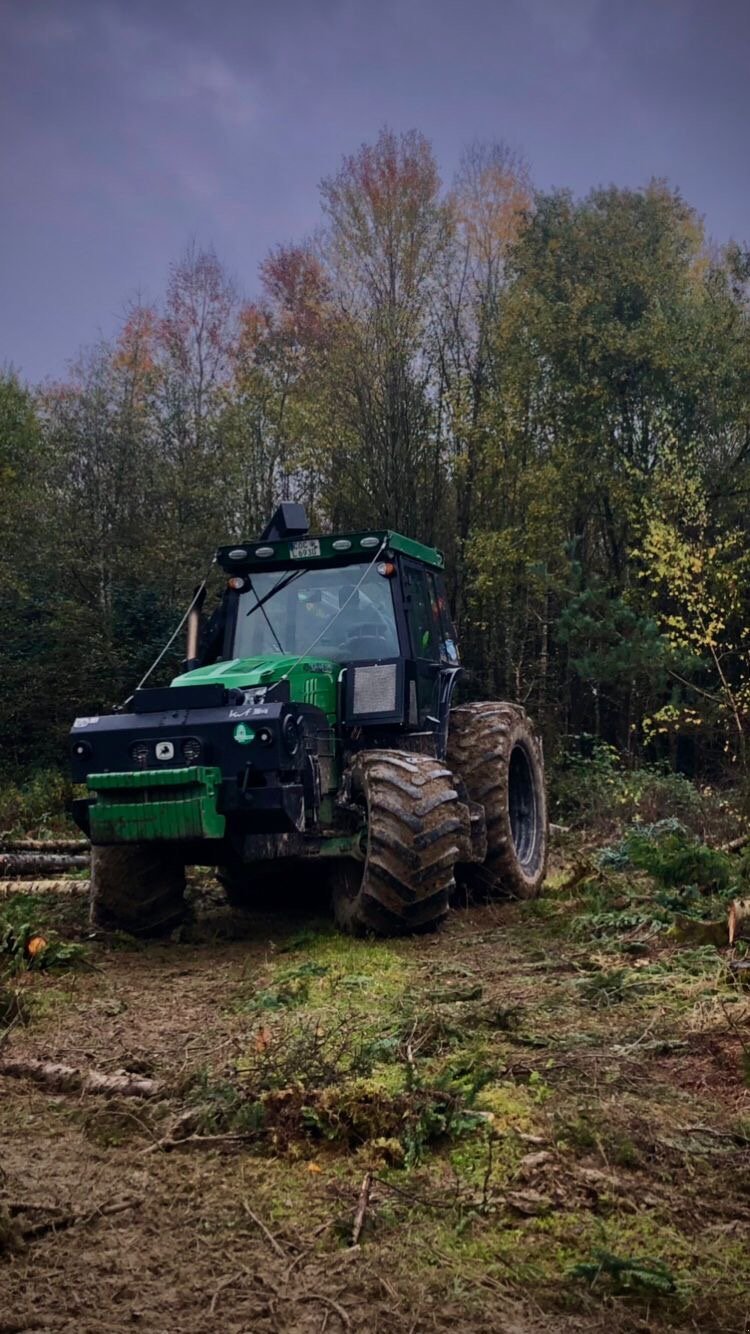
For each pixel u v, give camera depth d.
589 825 14.63
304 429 24.66
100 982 6.24
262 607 8.42
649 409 24.83
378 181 24.55
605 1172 3.53
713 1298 2.90
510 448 24.41
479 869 8.48
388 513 23.28
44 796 15.06
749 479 24.45
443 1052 4.62
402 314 24.14
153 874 7.54
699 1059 4.54
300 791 7.11
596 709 24.69
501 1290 2.94
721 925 6.40
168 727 7.02
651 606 22.83
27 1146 3.85
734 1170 3.55
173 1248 3.15
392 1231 3.23
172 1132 3.92
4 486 25.53
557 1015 5.16
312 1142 3.83
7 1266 3.06
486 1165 3.59
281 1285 2.96
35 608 20.73
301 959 6.61
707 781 19.44
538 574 20.83
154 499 22.33
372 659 8.05
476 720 8.80
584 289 24.66
